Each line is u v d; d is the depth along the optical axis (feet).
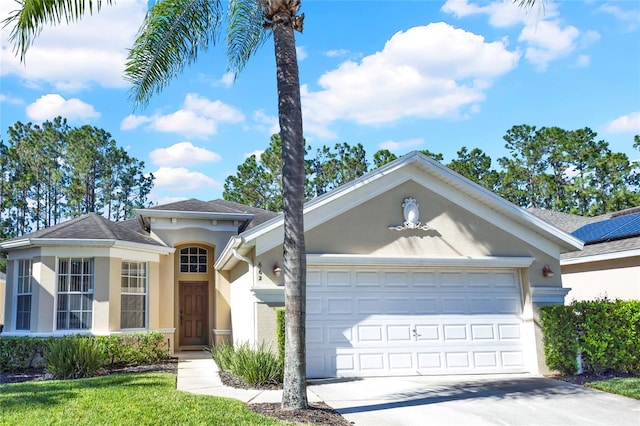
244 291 46.52
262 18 43.37
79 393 30.86
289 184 29.43
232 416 25.96
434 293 43.01
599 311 42.63
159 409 26.76
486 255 44.06
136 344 49.06
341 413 28.91
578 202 133.28
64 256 51.24
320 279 40.93
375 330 41.22
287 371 28.35
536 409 30.55
